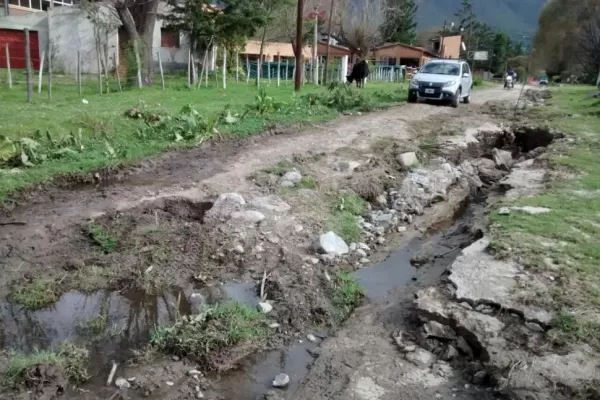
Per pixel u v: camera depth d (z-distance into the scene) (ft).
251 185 26.50
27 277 17.88
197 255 19.76
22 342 14.87
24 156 27.76
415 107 58.18
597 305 14.87
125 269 18.67
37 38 86.07
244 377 13.92
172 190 25.29
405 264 21.18
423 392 13.09
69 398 12.67
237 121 40.40
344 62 116.06
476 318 14.79
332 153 33.88
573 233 19.69
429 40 223.92
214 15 75.82
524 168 32.50
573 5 121.90
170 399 12.84
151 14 69.92
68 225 21.09
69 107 40.78
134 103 45.21
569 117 51.47
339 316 17.02
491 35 247.29
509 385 12.51
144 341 15.16
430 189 30.27
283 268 19.25
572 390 12.03
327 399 12.89
